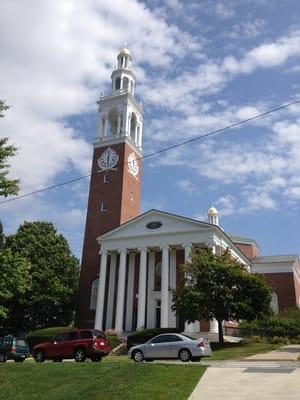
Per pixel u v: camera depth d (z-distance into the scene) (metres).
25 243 52.59
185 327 41.66
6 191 22.58
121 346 38.72
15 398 13.36
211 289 34.59
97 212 55.25
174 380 14.21
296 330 42.34
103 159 57.91
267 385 13.44
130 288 48.44
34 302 48.53
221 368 17.39
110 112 61.72
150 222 48.09
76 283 53.59
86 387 13.79
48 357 26.25
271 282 58.31
